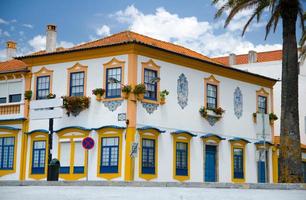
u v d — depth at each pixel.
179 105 32.47
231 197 14.01
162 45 35.34
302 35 30.66
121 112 29.83
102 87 30.83
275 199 13.81
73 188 17.72
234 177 35.88
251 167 37.41
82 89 31.62
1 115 34.53
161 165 30.81
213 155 34.66
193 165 32.88
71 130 31.36
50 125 27.70
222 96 35.75
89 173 30.36
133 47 29.92
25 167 32.97
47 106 27.17
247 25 27.77
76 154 31.06
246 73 37.59
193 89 33.59
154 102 30.81
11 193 14.73
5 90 35.16
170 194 14.66
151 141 30.45
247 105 37.84
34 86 33.53
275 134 48.69
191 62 33.50
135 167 29.22
